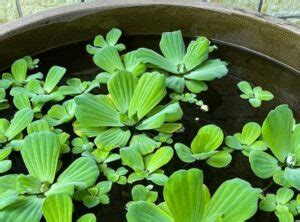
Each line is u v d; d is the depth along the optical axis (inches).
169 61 17.8
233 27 18.7
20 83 17.1
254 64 18.9
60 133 15.4
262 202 13.6
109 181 14.0
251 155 14.4
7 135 15.1
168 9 18.7
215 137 14.9
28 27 17.3
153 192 13.6
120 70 16.3
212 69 17.4
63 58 19.0
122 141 15.0
